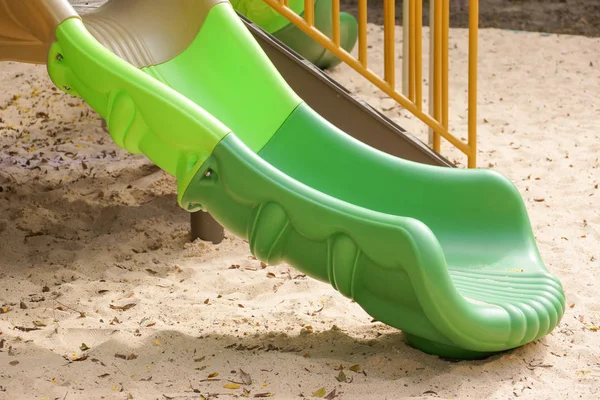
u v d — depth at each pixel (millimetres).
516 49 9789
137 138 3764
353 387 3393
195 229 5227
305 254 3580
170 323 4098
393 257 3354
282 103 4320
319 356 3729
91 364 3619
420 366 3576
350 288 3547
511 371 3537
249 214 3600
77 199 5801
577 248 5031
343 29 8633
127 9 4582
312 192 3480
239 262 4965
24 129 7453
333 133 4262
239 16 4812
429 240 3318
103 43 4301
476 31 5277
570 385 3426
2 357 3686
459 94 8406
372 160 4211
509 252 4012
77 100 8195
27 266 4863
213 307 4281
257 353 3734
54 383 3443
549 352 3736
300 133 4285
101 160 6711
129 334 3908
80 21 3869
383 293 3520
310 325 4051
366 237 3391
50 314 4215
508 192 4062
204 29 4441
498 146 6984
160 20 4508
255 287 4562
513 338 3527
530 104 8047
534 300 3686
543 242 5141
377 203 4176
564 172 6371
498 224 4086
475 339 3443
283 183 3482
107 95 3746
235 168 3520
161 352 3752
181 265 4922
